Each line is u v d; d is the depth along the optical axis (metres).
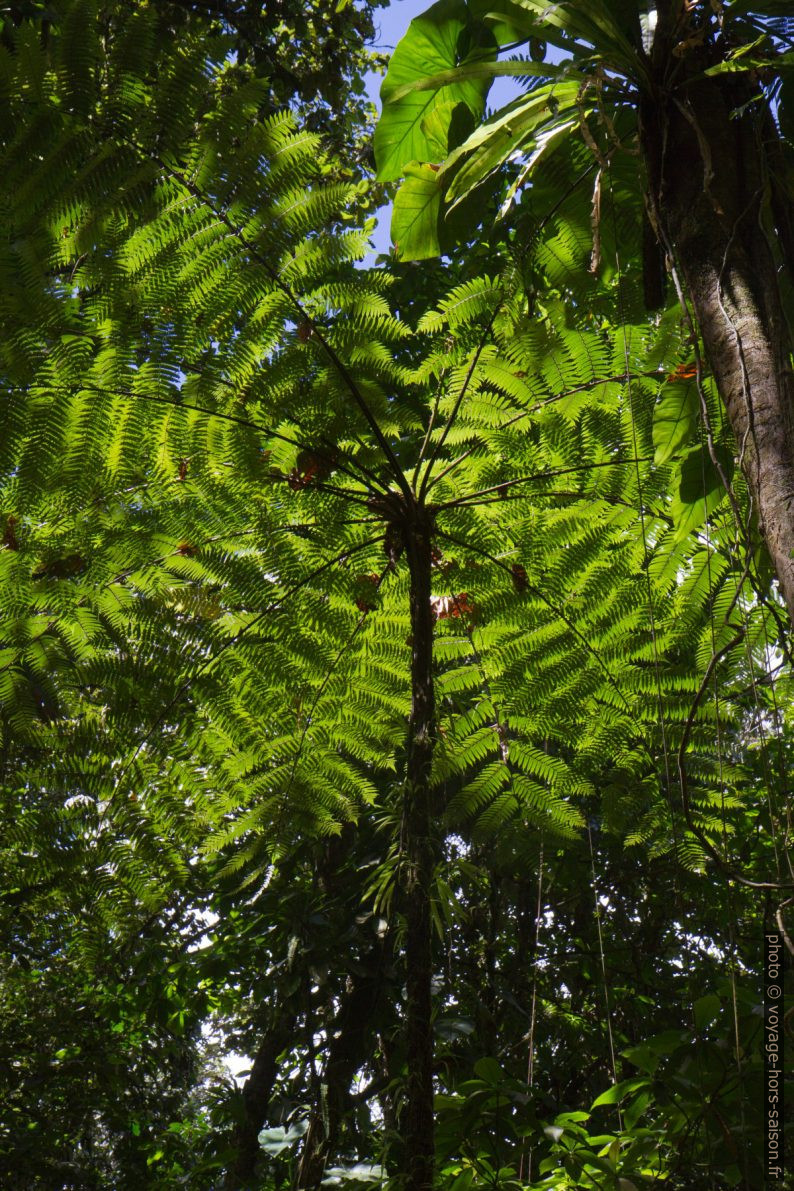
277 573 2.94
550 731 3.27
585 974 5.91
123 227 2.47
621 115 2.42
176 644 2.99
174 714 3.05
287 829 3.23
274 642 3.05
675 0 1.95
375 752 3.28
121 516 2.92
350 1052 4.61
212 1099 5.99
